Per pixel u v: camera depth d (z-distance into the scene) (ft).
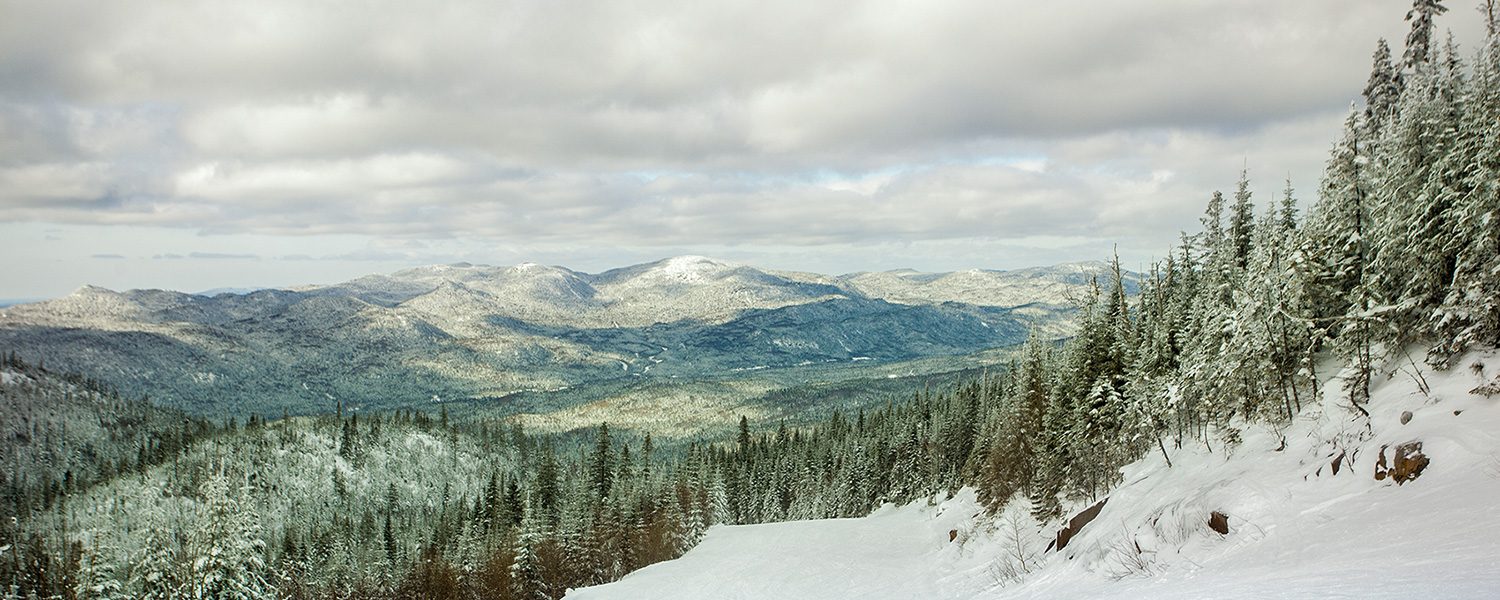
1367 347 72.90
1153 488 77.82
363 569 330.13
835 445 428.56
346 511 582.76
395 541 367.25
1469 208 67.97
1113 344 132.67
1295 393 78.43
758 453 474.90
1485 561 29.86
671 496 263.70
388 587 303.27
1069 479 115.75
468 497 638.53
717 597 124.06
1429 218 78.18
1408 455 48.24
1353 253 97.35
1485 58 84.07
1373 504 45.93
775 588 123.34
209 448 625.41
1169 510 63.05
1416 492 44.50
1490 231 64.80
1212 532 55.11
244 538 151.33
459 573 266.16
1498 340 60.23
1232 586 38.88
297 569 322.96
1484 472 41.88
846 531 192.65
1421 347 71.67
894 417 436.76
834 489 352.49
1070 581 64.49
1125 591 49.21
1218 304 108.17
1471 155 78.02
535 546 213.46
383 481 639.35
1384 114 134.82
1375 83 139.03
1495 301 60.34
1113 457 108.78
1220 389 88.63
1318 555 41.29
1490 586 25.85
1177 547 56.24
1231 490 58.54
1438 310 66.54
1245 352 85.25
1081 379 134.82
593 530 260.62
